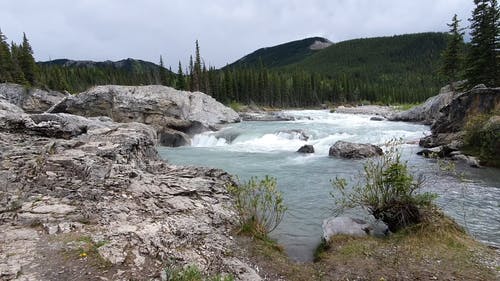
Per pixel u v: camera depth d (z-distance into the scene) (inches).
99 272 222.7
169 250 265.7
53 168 392.2
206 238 304.3
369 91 4379.9
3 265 216.8
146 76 3927.2
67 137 624.4
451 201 441.1
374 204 348.8
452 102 862.5
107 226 295.0
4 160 406.6
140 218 321.1
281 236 355.3
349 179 588.1
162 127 1363.2
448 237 300.8
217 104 1675.7
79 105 1400.1
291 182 579.8
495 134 651.5
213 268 253.3
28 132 587.2
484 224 363.6
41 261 227.9
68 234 272.4
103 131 618.2
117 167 428.5
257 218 363.3
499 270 249.6
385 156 460.8
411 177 341.4
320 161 774.5
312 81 4315.9
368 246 299.7
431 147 860.6
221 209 389.1
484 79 1369.3
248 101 3442.4
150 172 513.0
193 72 2970.0
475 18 1391.5
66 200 339.0
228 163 773.3
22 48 2534.5
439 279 240.4
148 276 226.2
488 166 643.5
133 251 255.0
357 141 1047.6
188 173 525.3
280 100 3814.0
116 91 1423.5
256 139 1180.5
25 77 2492.6
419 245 292.4
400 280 243.8
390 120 1829.5
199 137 1277.1
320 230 370.3
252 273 255.8
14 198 328.8
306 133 1182.9
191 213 359.6
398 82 5885.8
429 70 6609.3
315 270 273.9
